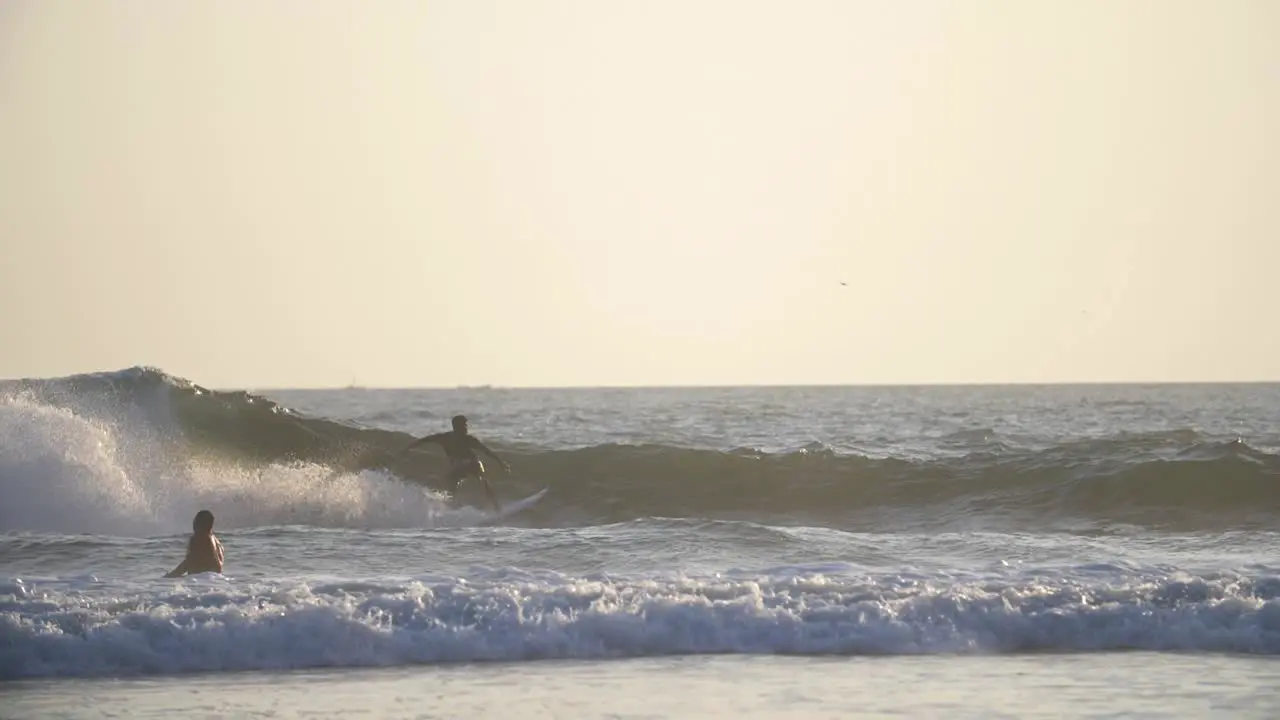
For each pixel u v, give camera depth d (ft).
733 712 132.05
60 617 155.22
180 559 202.08
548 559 203.21
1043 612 166.40
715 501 305.53
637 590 169.58
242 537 220.84
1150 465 298.76
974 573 182.80
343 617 157.58
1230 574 180.96
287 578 179.63
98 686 143.02
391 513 288.30
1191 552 224.94
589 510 301.22
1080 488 296.71
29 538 218.59
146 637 152.66
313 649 154.51
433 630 157.99
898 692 139.95
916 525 283.38
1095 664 153.38
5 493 270.26
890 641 161.48
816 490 309.83
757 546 213.46
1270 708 133.08
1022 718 129.29
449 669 151.23
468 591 166.61
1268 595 172.86
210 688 142.20
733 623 162.91
